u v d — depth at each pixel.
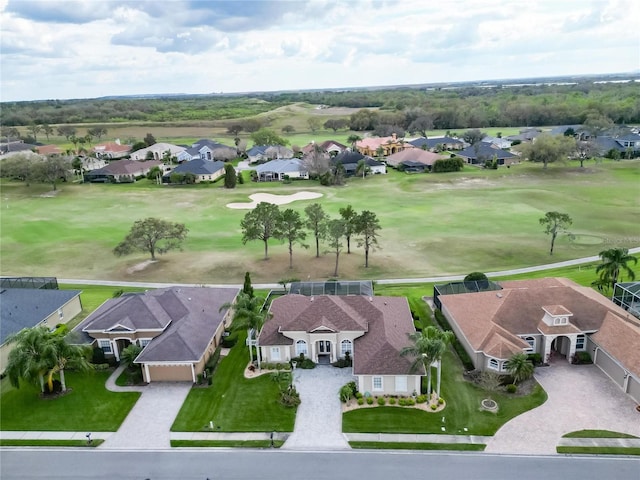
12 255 88.12
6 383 49.28
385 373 44.44
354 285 62.53
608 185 128.50
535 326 50.09
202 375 48.59
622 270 70.44
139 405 45.31
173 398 46.16
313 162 150.12
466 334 50.91
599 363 48.38
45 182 151.88
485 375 45.97
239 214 112.19
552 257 80.00
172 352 48.34
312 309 52.50
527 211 107.56
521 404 43.41
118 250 79.12
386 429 40.91
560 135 160.00
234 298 62.12
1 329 53.06
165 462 38.09
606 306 51.56
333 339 50.56
